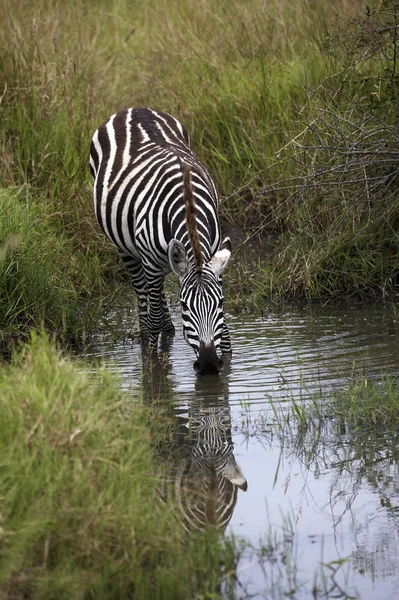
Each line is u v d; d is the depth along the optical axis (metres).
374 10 22.91
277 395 15.55
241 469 12.87
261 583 10.05
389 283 21.77
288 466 12.95
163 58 31.69
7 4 31.94
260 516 11.52
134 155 19.94
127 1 39.91
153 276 18.70
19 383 11.48
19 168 25.17
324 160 23.22
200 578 9.95
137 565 9.74
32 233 20.88
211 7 33.88
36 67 28.50
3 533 9.20
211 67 30.30
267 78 28.78
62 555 9.60
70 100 27.80
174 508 11.32
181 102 28.84
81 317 20.22
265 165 26.11
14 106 27.42
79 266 22.70
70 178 25.89
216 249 18.23
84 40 33.81
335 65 26.80
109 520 9.84
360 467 12.78
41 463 10.12
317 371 16.62
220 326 16.00
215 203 18.64
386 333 18.83
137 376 17.09
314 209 23.48
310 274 22.02
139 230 18.69
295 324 20.00
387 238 22.30
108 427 11.41
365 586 9.98
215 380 16.52
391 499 11.87
